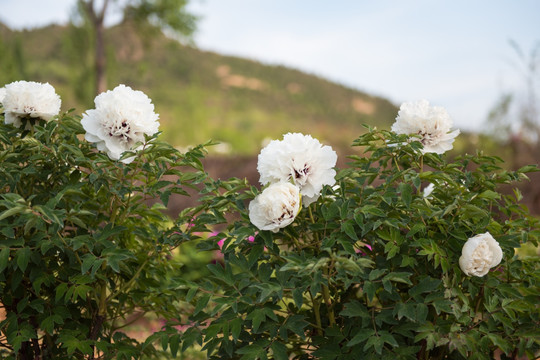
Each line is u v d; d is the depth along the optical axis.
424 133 2.33
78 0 14.42
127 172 2.26
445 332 1.90
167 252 2.53
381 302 2.09
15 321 2.11
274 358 1.86
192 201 8.01
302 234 2.15
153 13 14.84
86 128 2.15
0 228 2.14
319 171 2.00
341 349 1.94
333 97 39.38
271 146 2.04
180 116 17.22
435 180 2.13
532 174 8.23
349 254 1.98
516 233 2.21
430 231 2.05
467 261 1.91
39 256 2.12
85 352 2.10
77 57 14.59
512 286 2.11
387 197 1.97
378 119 36.84
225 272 1.98
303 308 2.35
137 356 2.28
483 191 2.27
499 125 9.23
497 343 1.89
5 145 2.39
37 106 2.27
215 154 12.16
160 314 2.69
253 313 1.87
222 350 2.11
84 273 1.97
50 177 2.37
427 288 1.87
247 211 2.07
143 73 15.84
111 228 2.16
